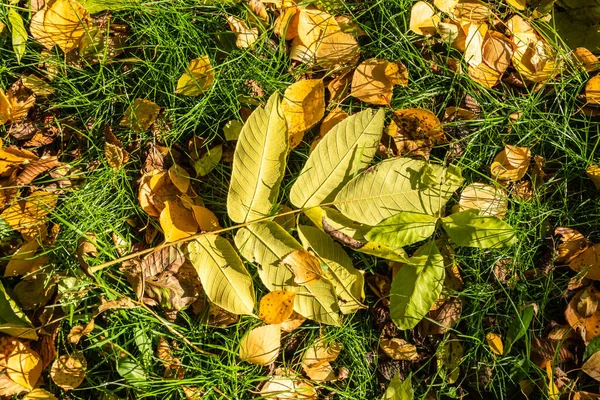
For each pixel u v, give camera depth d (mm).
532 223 817
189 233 763
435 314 802
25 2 821
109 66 823
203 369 786
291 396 792
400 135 808
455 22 825
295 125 776
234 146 816
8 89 813
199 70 799
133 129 811
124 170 803
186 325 804
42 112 817
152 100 822
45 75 819
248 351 772
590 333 798
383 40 836
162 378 784
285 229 783
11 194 792
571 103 838
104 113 818
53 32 797
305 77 826
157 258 780
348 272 751
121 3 809
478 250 809
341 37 809
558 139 831
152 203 790
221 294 742
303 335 809
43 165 796
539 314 811
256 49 822
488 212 798
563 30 847
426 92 826
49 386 787
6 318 766
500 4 834
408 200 745
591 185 831
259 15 823
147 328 790
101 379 795
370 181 739
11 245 794
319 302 743
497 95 839
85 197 801
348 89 826
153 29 812
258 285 798
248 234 746
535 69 829
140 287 764
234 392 783
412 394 760
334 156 738
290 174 814
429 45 830
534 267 813
